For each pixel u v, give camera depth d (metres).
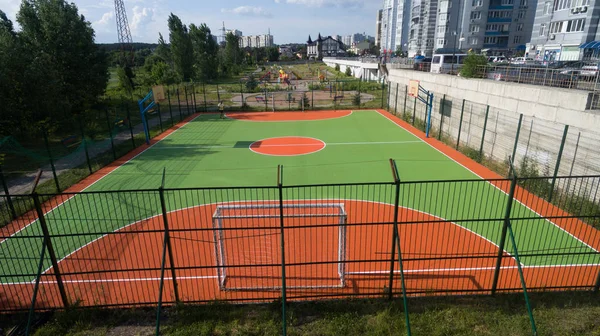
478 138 17.77
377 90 43.47
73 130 24.44
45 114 23.69
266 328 6.26
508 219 6.41
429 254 8.86
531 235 9.98
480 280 7.85
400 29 106.94
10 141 20.16
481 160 16.91
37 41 28.69
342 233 7.60
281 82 55.59
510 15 65.88
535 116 14.91
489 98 17.94
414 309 6.70
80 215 11.70
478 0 64.38
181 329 6.28
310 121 27.45
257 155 18.55
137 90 44.97
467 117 18.73
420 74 25.95
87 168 16.48
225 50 91.06
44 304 7.29
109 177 15.50
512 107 16.36
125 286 7.77
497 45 67.44
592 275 8.08
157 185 14.55
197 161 17.64
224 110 32.47
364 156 18.12
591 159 11.44
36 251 9.52
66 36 29.73
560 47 38.84
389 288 6.95
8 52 22.11
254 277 7.98
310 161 17.44
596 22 35.19
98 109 32.78
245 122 27.44
